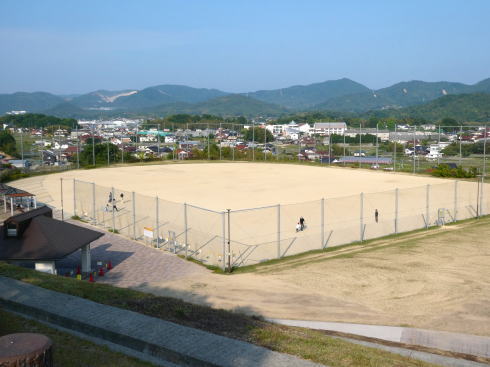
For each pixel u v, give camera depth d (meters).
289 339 11.91
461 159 72.75
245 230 33.47
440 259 26.83
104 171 69.38
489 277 23.28
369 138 97.88
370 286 22.25
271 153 88.00
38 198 46.88
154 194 48.22
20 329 11.82
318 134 113.06
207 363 9.77
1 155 86.94
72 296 14.24
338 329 16.64
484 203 46.09
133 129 144.12
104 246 30.92
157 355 10.57
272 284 22.86
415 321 17.70
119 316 12.55
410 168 71.31
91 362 9.98
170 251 29.72
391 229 35.50
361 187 54.03
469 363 13.54
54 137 103.69
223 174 66.06
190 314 13.79
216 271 25.72
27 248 22.47
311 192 50.12
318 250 29.88
